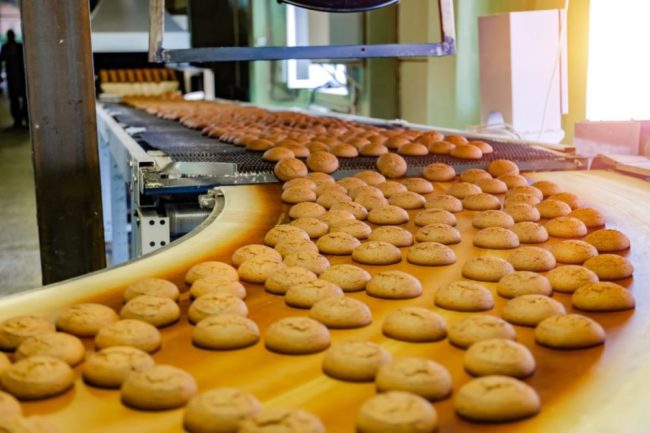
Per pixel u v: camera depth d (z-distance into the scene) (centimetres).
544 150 298
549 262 160
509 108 402
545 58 400
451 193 232
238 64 970
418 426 89
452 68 561
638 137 292
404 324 120
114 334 115
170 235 225
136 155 262
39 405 99
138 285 139
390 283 141
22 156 966
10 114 1549
